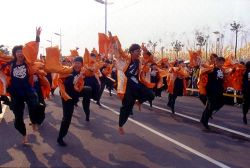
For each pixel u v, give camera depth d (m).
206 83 9.36
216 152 7.10
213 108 9.41
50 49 7.27
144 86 7.93
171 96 12.52
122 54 7.91
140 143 7.78
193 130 9.31
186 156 6.78
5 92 7.62
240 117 11.74
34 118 7.86
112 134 8.70
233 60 10.96
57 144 7.64
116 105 14.52
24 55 7.15
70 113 7.49
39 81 8.69
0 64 7.53
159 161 6.44
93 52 12.36
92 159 6.55
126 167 6.09
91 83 11.30
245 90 10.38
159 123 10.29
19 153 6.93
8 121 10.36
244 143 7.92
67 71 7.26
